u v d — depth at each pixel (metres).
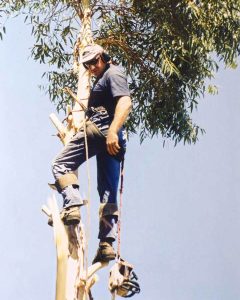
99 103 4.65
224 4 8.52
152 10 8.42
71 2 8.22
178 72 8.23
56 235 4.51
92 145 4.64
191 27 8.45
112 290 4.55
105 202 4.75
